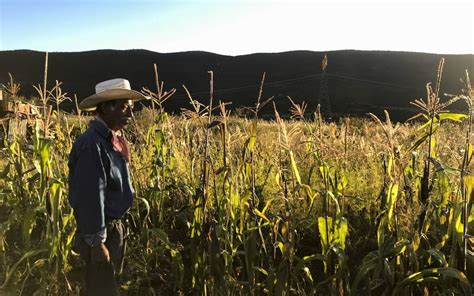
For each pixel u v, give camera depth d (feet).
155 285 14.96
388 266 11.55
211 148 21.40
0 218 20.11
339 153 18.62
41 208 14.12
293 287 14.24
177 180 20.07
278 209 15.51
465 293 10.38
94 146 10.52
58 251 13.50
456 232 11.42
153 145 20.52
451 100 11.74
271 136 25.98
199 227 13.80
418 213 11.68
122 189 11.47
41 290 13.25
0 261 16.14
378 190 17.08
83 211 10.34
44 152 13.52
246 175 15.64
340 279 12.04
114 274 11.44
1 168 24.76
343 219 11.95
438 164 11.76
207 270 13.57
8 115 28.53
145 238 16.28
